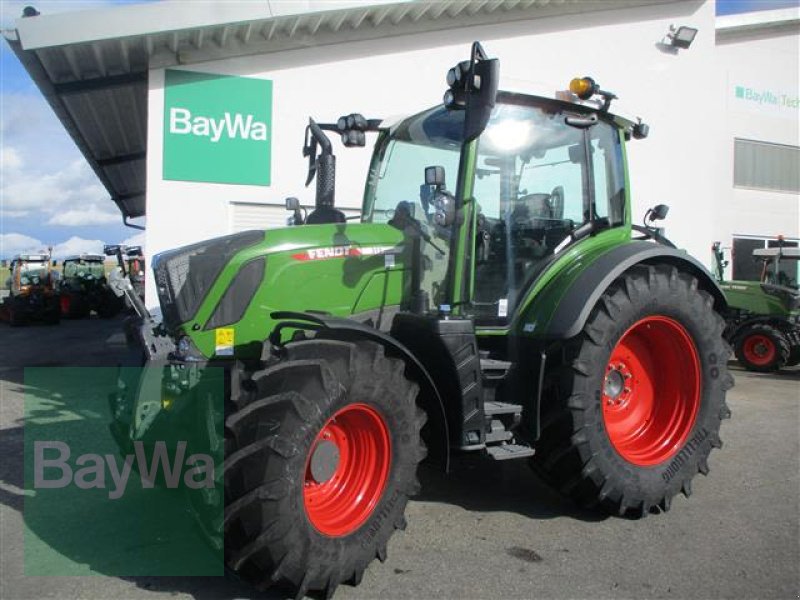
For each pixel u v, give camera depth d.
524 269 4.14
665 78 11.35
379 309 3.92
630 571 3.32
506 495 4.39
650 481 3.95
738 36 16.47
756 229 16.78
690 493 4.24
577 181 4.40
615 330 3.85
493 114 4.07
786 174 17.14
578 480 3.85
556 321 3.77
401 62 9.95
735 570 3.33
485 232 4.05
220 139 9.19
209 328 3.48
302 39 9.45
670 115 11.41
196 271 3.55
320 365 2.98
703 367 4.24
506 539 3.69
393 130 4.67
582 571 3.31
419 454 3.36
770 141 16.89
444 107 4.24
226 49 9.14
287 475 2.80
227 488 2.80
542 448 3.95
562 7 10.66
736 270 16.56
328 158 4.64
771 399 7.84
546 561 3.42
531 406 3.88
